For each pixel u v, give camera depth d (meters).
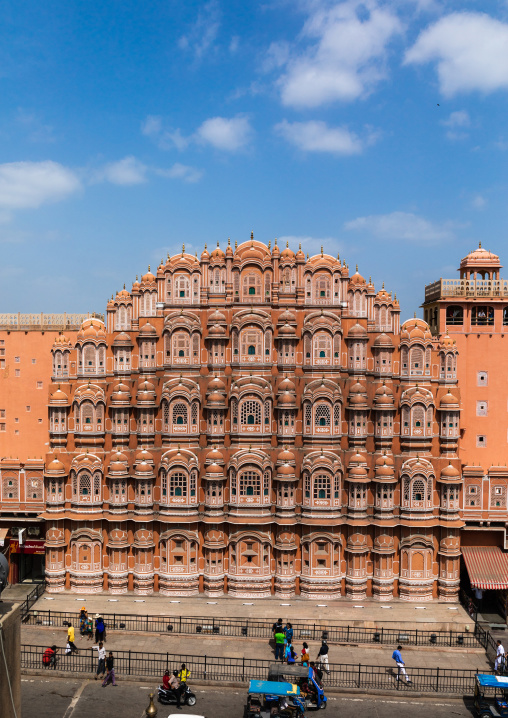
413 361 51.41
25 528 54.41
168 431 51.38
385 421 50.72
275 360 51.78
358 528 50.25
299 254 52.03
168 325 51.88
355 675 39.50
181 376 51.97
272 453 50.97
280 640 40.62
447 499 50.00
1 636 19.58
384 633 45.03
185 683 35.94
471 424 53.62
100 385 52.44
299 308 51.94
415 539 50.16
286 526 50.00
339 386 51.25
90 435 51.69
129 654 38.31
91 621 44.69
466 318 53.78
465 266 55.62
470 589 52.38
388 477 49.97
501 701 35.16
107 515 51.12
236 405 51.09
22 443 56.25
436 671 40.34
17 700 21.05
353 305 52.00
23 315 57.00
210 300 52.22
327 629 45.66
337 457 50.38
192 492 50.72
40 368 56.28
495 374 53.50
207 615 46.56
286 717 33.28
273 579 50.88
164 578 50.75
